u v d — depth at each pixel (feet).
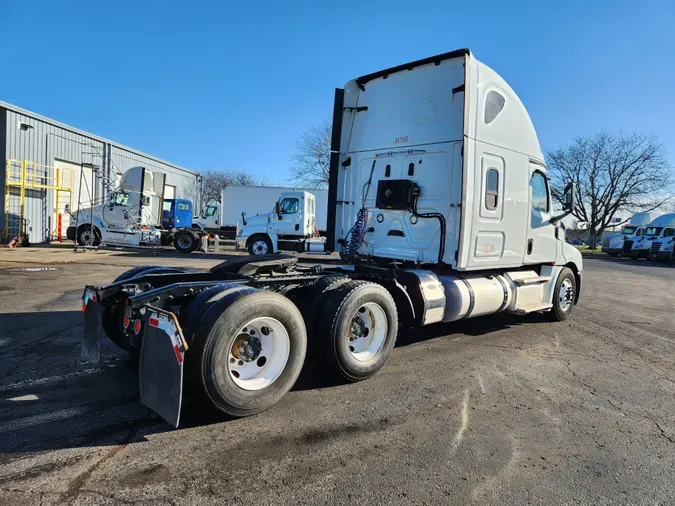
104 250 64.13
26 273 38.11
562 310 26.11
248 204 99.40
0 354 16.71
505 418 12.76
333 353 14.17
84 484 8.85
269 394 12.32
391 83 21.11
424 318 17.42
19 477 9.02
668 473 10.18
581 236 213.66
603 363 18.49
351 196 22.75
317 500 8.64
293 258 16.35
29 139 73.15
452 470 9.95
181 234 68.74
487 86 19.31
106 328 15.76
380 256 21.29
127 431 11.16
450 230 18.92
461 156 18.47
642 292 42.57
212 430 11.36
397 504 8.64
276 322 12.59
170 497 8.54
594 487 9.51
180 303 12.80
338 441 11.05
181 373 10.56
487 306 20.35
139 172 66.13
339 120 22.58
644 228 107.76
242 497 8.63
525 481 9.62
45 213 77.10
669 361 19.19
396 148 20.79
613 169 157.69
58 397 13.07
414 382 15.34
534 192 23.22
